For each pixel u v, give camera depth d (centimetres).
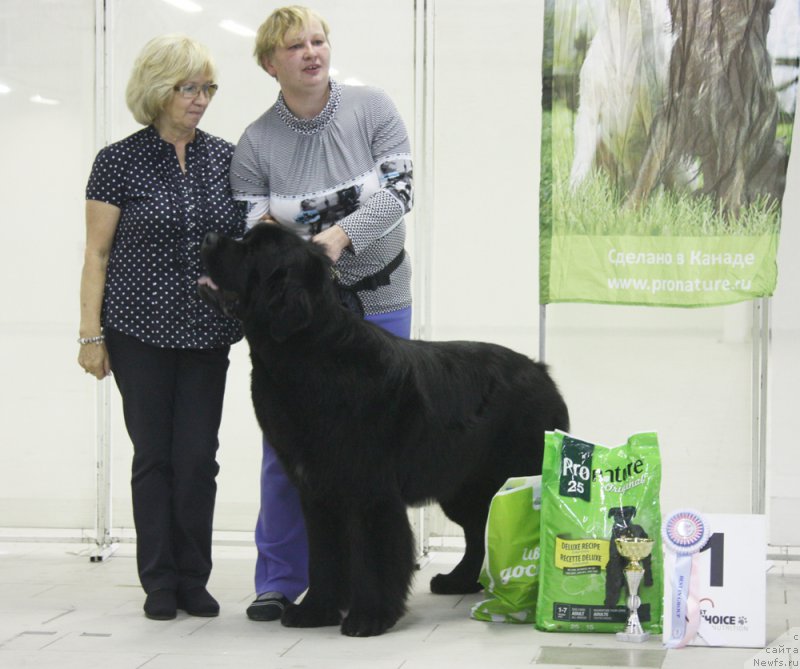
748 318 1006
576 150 917
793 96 898
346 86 843
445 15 1041
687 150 908
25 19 1077
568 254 927
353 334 751
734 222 909
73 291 1089
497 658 704
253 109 1069
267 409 759
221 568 1030
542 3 1027
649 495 766
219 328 829
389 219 809
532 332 1054
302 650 728
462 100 1046
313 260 736
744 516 736
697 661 695
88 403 1095
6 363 1103
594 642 745
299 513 852
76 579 973
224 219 837
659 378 1029
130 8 1066
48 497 1108
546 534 771
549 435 771
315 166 832
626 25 906
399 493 774
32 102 1083
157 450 830
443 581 911
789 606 853
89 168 1079
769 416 1014
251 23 1060
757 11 895
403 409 766
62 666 693
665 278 917
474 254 1057
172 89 809
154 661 703
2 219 1096
